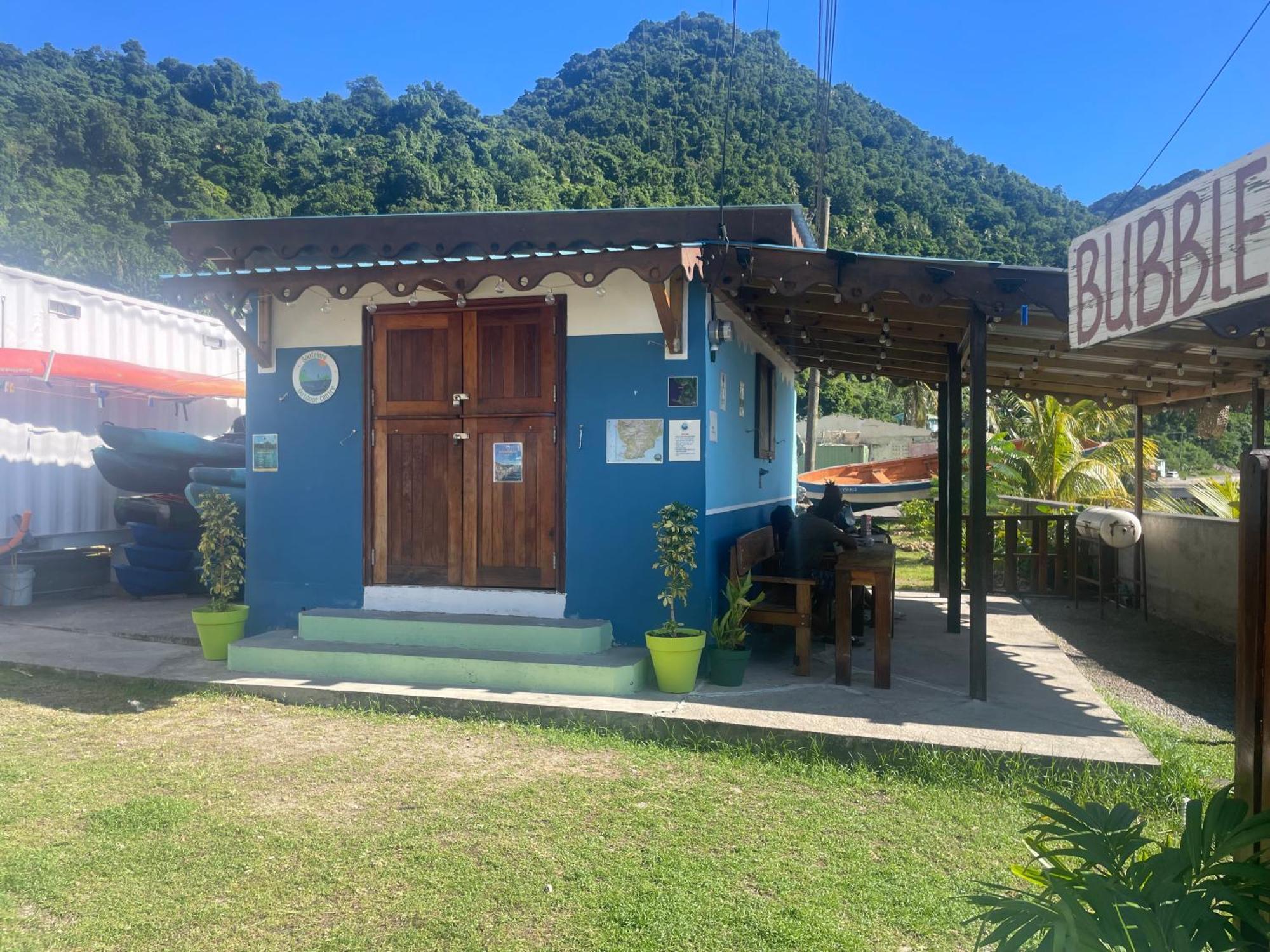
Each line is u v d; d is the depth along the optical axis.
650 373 6.56
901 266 5.61
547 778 4.64
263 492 7.40
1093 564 11.36
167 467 10.12
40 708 5.91
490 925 3.15
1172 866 1.98
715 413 6.82
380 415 7.18
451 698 5.75
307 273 6.34
